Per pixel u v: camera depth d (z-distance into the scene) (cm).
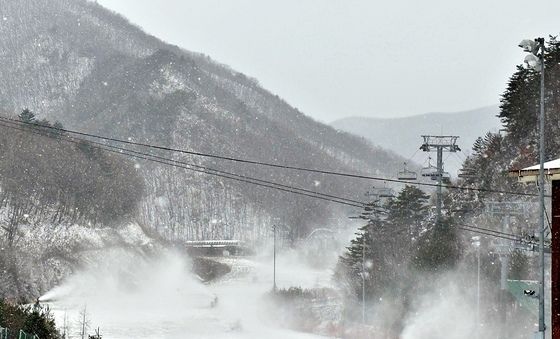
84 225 13212
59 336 4597
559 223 2591
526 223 6188
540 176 2423
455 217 7369
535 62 2420
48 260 11056
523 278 5603
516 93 8281
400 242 7569
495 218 6469
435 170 7031
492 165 8256
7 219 11775
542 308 2394
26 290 9919
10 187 12656
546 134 7500
